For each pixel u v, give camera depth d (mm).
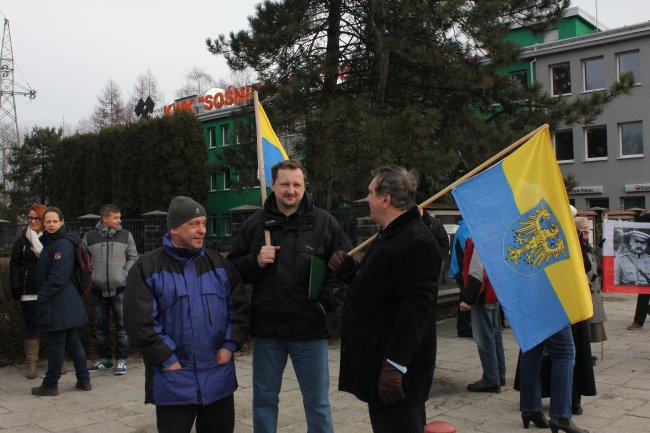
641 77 29906
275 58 15500
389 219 2980
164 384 3059
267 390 3713
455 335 9172
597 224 19172
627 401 5453
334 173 13680
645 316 9406
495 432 4688
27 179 42125
